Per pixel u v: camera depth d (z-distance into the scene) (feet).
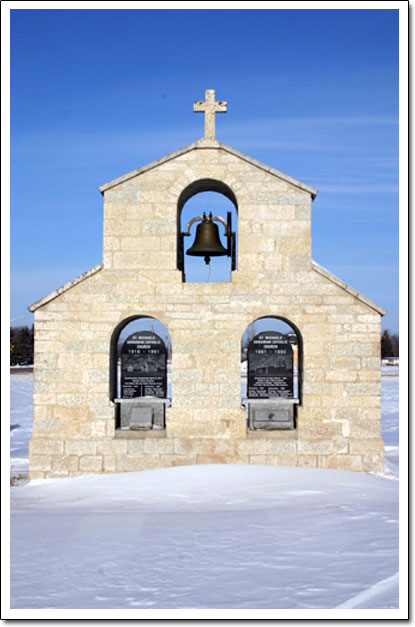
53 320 47.01
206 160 47.85
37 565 21.38
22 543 24.88
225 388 46.73
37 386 46.75
